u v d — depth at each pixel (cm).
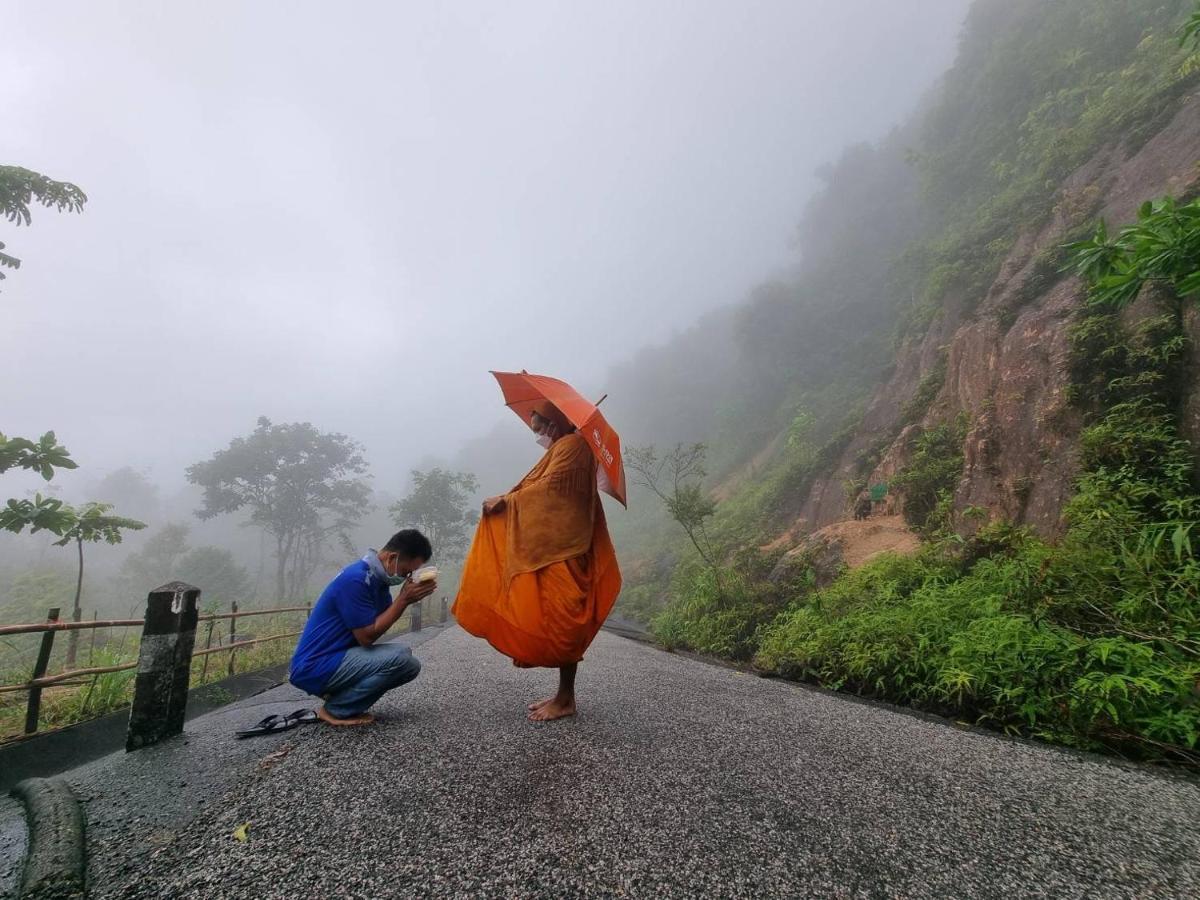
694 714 334
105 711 455
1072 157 1180
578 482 284
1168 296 583
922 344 1504
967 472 802
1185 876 172
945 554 671
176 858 164
